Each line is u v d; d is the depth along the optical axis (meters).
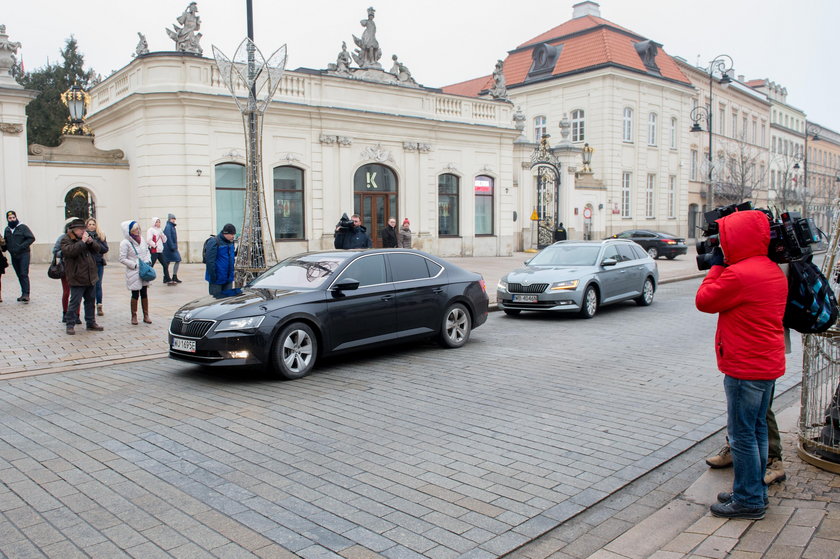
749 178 54.34
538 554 3.88
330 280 8.81
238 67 14.75
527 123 46.06
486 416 6.54
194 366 8.97
